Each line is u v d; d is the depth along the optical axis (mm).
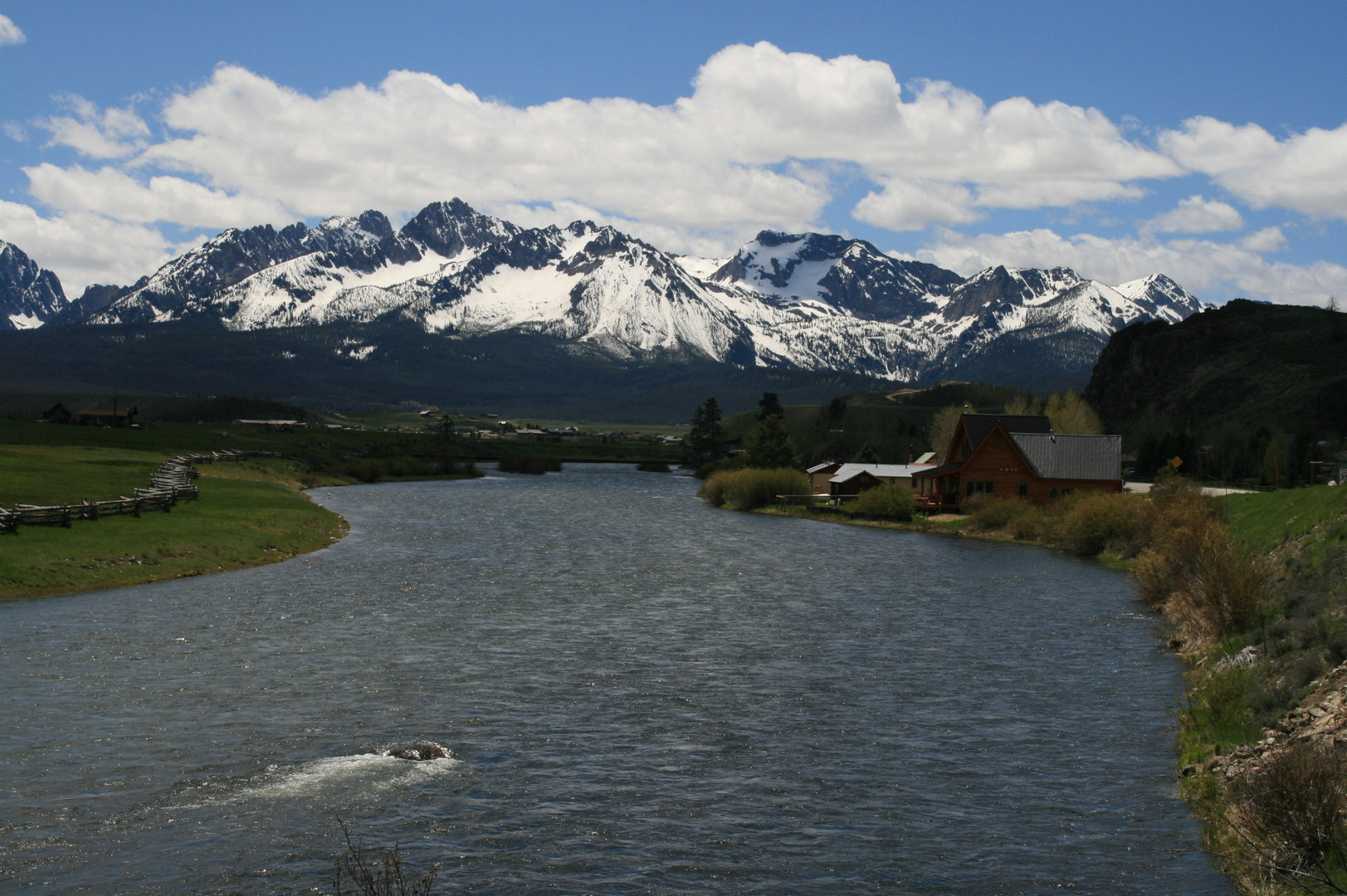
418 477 191625
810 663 45469
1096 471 114062
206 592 59469
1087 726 35875
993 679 42500
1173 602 55344
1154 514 81438
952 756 32906
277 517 90375
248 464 155625
